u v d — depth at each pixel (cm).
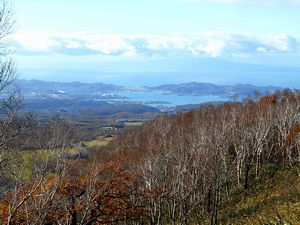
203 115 9138
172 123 9775
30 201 1575
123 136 9775
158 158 4666
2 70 1306
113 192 3506
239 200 5734
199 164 5359
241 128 7181
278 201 4688
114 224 3922
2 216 1794
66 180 2502
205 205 5794
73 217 2853
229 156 7406
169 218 5112
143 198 4159
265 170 6562
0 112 1318
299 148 6594
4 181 1348
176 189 4516
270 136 7306
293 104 8850
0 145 1320
